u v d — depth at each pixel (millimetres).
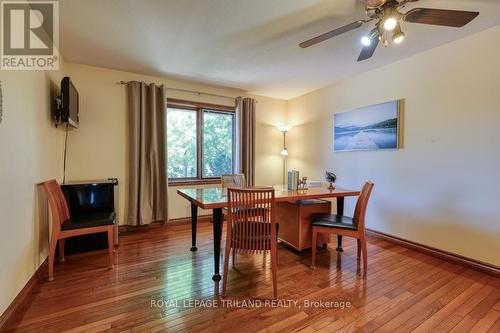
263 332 1479
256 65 3188
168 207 3682
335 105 3910
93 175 3260
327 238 2840
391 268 2354
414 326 1549
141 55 2898
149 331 1479
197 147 4109
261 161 4723
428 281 2109
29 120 1935
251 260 2527
